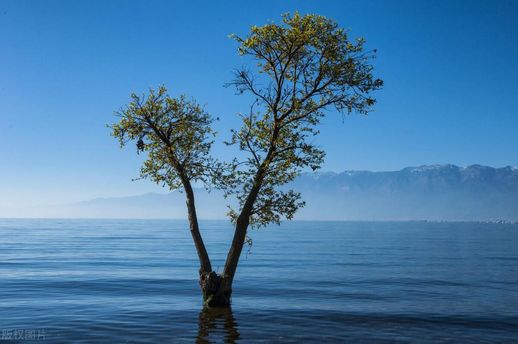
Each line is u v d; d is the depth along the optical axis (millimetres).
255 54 25016
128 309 28297
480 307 30484
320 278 46812
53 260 64312
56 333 22141
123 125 25578
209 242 122250
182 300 32031
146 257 71812
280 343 20719
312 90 25000
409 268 58531
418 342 21172
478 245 122938
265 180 25391
